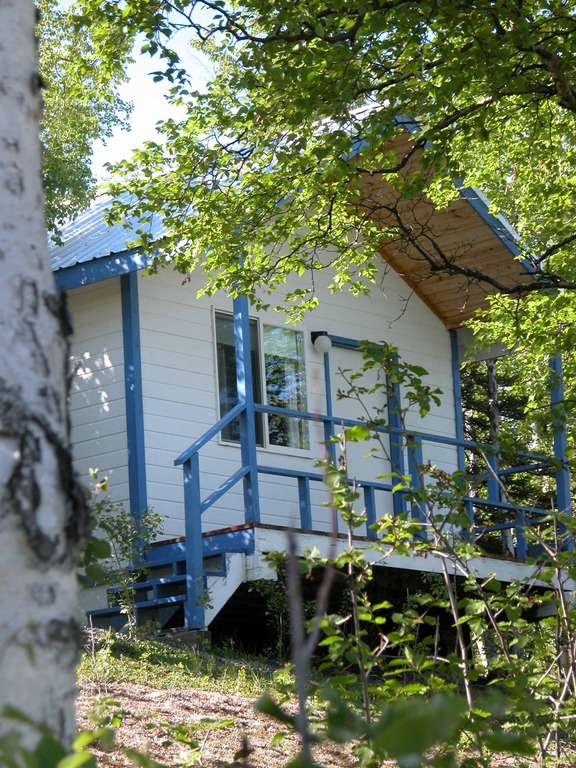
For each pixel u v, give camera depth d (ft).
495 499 44.80
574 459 18.22
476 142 46.01
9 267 6.59
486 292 45.50
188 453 33.47
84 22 29.73
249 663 29.30
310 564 12.17
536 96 35.17
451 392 51.19
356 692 12.03
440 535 14.03
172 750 17.49
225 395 41.50
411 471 46.57
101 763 15.71
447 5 26.94
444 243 45.65
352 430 13.91
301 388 44.24
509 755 14.84
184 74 29.66
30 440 6.07
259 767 17.04
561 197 43.80
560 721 12.17
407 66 28.48
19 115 7.05
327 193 34.35
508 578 38.99
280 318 44.24
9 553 5.84
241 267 35.06
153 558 35.70
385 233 35.86
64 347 6.66
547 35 30.37
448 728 3.30
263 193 33.88
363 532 41.27
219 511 40.22
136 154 32.99
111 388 39.24
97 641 27.71
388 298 49.11
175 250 34.27
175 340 40.24
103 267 37.83
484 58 27.40
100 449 39.19
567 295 40.40
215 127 32.19
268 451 42.37
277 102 30.40
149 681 24.64
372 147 29.78
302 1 27.78
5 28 7.20
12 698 5.58
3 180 6.81
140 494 37.76
